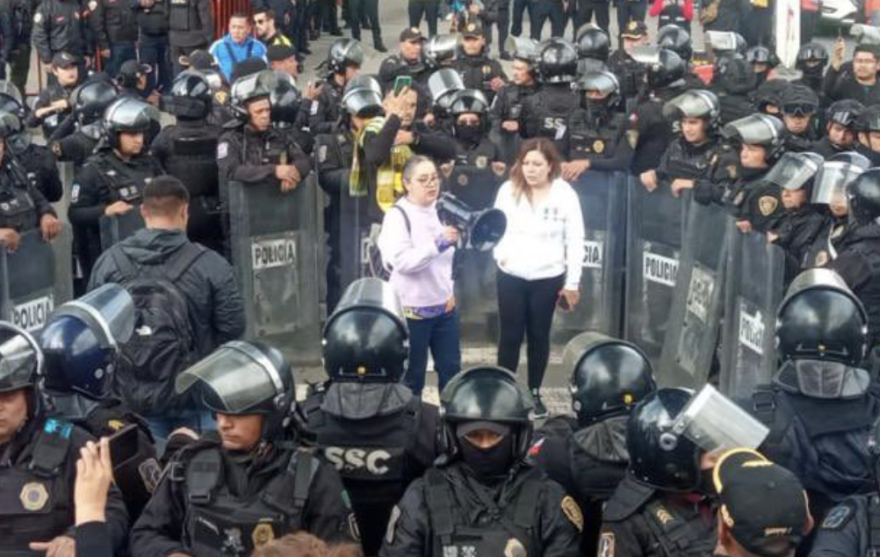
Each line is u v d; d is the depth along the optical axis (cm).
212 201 921
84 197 854
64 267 819
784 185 750
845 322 471
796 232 752
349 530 417
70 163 919
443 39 1283
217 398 407
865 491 459
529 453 457
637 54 1062
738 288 795
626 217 962
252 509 408
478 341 1022
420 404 465
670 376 900
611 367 462
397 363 462
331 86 1177
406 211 750
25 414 413
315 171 950
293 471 414
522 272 827
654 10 2081
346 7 2244
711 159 876
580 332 991
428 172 745
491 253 1007
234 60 1427
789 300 486
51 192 897
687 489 399
